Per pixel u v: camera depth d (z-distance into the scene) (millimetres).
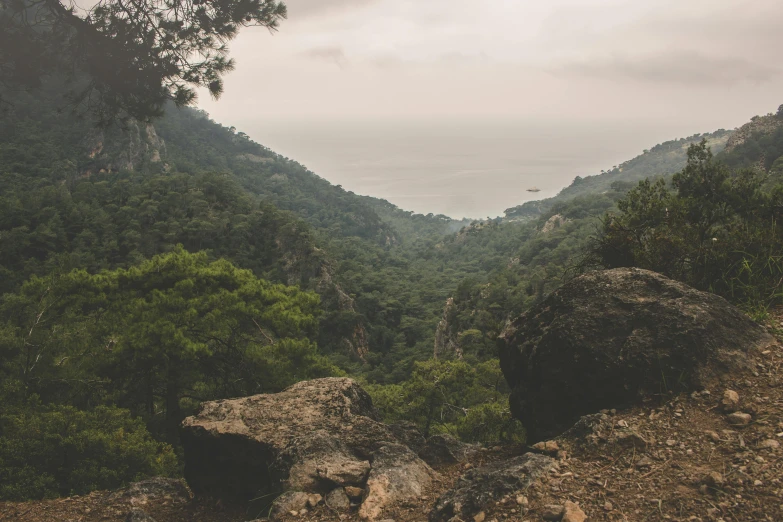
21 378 12359
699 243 4602
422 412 17406
